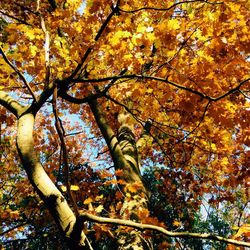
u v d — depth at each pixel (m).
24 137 2.62
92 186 6.81
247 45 3.60
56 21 3.82
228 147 5.25
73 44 3.58
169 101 4.42
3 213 5.18
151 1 3.97
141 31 3.38
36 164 2.47
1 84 3.99
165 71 3.87
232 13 3.36
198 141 5.60
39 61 3.86
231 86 3.92
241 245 2.16
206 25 3.55
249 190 6.30
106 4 3.46
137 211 3.14
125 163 4.31
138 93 4.01
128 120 4.76
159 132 5.92
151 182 9.81
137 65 3.84
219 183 6.63
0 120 4.52
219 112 3.82
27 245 6.59
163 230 2.26
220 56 3.75
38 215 5.51
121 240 3.38
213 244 9.19
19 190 5.91
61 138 2.24
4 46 3.60
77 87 5.05
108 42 3.56
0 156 6.54
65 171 2.21
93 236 6.38
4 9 5.69
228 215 8.64
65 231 2.20
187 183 6.67
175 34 3.42
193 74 3.68
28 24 4.31
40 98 2.96
